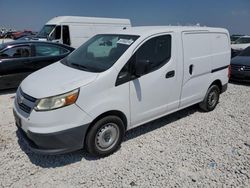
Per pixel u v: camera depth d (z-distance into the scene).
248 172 3.51
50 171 3.46
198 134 4.63
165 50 4.32
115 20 15.74
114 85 3.65
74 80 3.49
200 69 5.10
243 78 8.60
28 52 7.04
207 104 5.64
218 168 3.59
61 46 7.71
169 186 3.20
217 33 5.50
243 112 5.84
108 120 3.68
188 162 3.71
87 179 3.31
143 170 3.50
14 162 3.63
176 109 4.81
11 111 5.60
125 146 4.12
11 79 6.80
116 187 3.16
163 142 4.29
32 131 3.28
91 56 4.21
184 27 4.81
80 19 14.50
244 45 15.73
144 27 4.68
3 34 36.75
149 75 4.07
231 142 4.35
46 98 3.26
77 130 3.39
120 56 3.77
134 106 3.97
